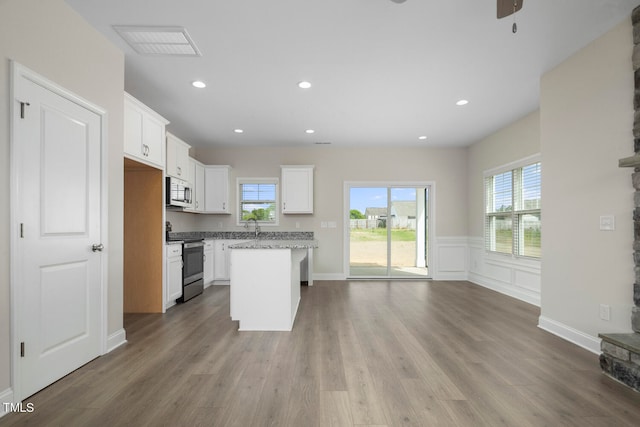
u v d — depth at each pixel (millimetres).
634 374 1962
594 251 2564
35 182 1887
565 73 2848
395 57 2799
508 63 2908
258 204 6047
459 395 1898
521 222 4477
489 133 5117
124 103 2945
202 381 2070
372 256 6129
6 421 1634
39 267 1916
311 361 2385
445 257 6023
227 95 3600
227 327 3227
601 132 2494
